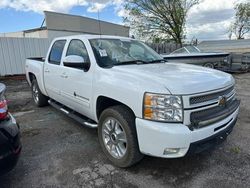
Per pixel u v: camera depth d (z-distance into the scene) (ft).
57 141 12.26
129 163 8.98
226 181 8.47
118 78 9.20
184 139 7.48
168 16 75.97
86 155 10.65
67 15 59.88
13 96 23.49
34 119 16.07
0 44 33.83
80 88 11.51
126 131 8.72
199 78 8.74
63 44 14.12
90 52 11.16
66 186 8.35
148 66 10.75
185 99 7.59
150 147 7.93
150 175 8.95
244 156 10.25
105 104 10.61
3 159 7.29
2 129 7.30
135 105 8.20
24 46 36.17
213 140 8.51
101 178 8.80
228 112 9.00
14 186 8.39
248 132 12.96
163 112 7.62
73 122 15.29
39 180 8.74
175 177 8.80
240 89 25.49
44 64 16.01
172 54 33.94
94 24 63.21
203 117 8.06
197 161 9.90
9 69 35.12
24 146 11.69
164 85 7.81
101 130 10.27
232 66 38.14
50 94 16.05
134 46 13.41
